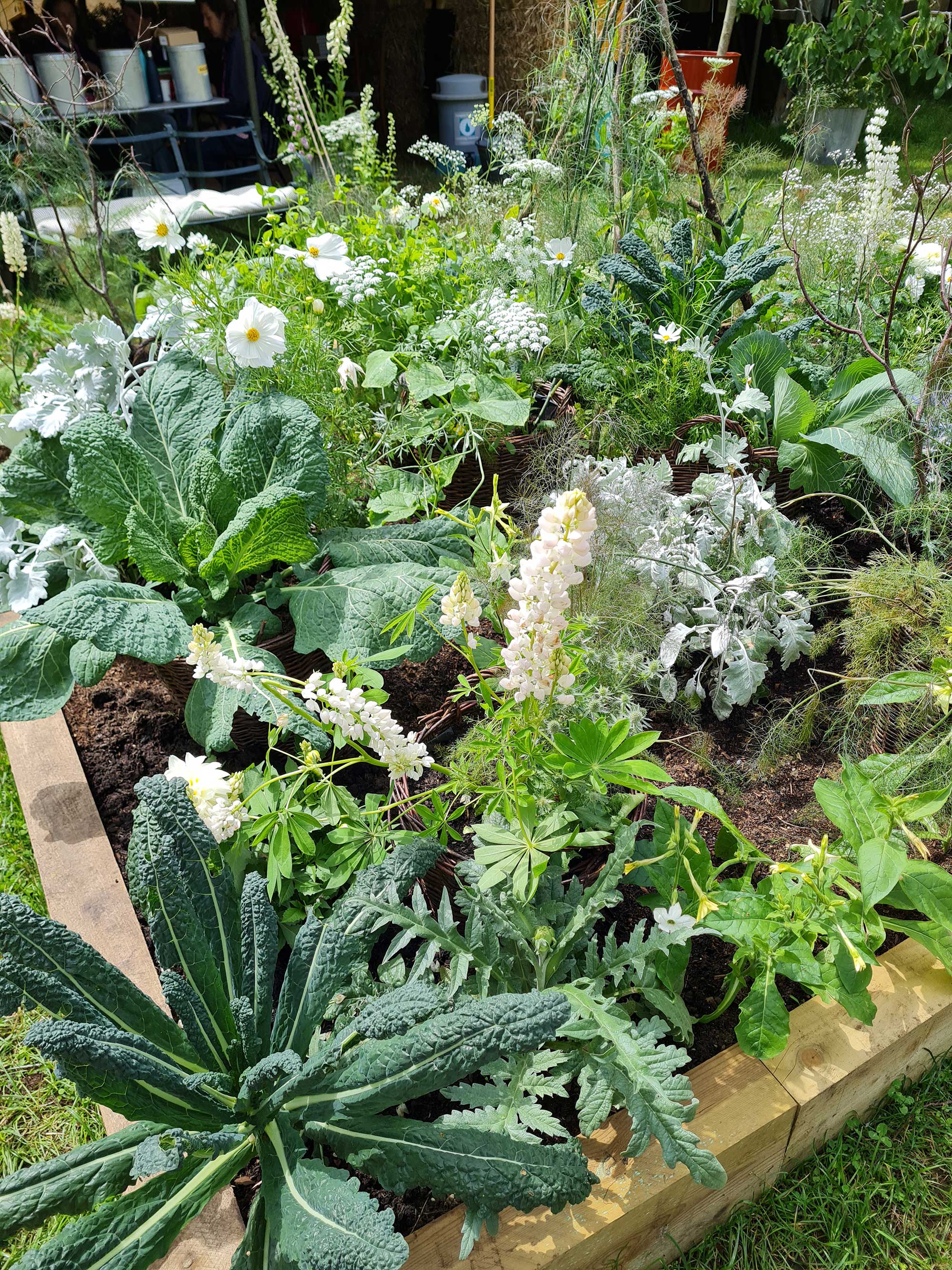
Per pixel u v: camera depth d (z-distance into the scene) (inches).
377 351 124.0
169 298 121.6
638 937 64.9
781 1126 63.3
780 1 275.7
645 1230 60.0
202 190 195.0
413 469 119.4
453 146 268.2
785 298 148.2
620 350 128.1
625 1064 58.4
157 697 102.6
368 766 89.4
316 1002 57.7
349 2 165.8
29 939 53.5
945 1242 64.5
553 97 146.6
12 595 92.3
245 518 84.7
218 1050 58.9
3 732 97.4
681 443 117.5
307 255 122.6
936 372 103.5
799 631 98.2
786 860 82.4
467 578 59.9
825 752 94.3
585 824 68.9
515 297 135.1
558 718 72.2
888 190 122.8
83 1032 48.9
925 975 72.4
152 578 93.0
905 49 208.7
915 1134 70.3
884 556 96.7
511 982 65.8
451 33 279.6
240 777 67.4
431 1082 50.8
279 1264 48.6
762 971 69.2
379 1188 61.3
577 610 87.0
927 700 78.7
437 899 75.3
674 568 99.0
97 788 91.7
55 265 161.8
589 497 99.2
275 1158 54.7
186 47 221.3
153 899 64.3
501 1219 57.2
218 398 104.7
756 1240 64.8
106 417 96.7
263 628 90.1
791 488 117.7
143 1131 55.0
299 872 75.4
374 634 85.9
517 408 111.6
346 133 168.6
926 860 70.2
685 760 92.7
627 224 140.9
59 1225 64.9
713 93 166.1
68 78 132.0
